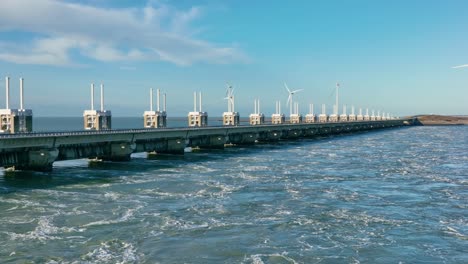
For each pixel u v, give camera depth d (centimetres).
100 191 5234
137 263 2956
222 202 4678
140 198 4847
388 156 9675
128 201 4684
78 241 3356
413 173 6919
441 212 4375
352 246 3347
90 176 6431
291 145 13725
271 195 5069
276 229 3728
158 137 9381
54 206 4419
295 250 3238
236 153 10631
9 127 7544
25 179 6084
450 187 5694
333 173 6862
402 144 13712
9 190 5250
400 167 7662
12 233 3519
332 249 3275
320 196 5041
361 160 8819
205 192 5212
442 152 10675
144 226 3756
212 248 3253
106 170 7131
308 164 8081
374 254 3192
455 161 8644
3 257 3009
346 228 3788
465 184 5919
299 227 3797
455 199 4956
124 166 7694
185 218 4022
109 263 2944
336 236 3572
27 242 3316
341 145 13550
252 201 4738
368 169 7369
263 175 6594
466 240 3534
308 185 5744
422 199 4941
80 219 3941
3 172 6719
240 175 6588
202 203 4616
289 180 6131
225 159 9056
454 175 6725
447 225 3928
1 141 5966
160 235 3528
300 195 5084
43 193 5078
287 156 9750
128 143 8506
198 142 11094
